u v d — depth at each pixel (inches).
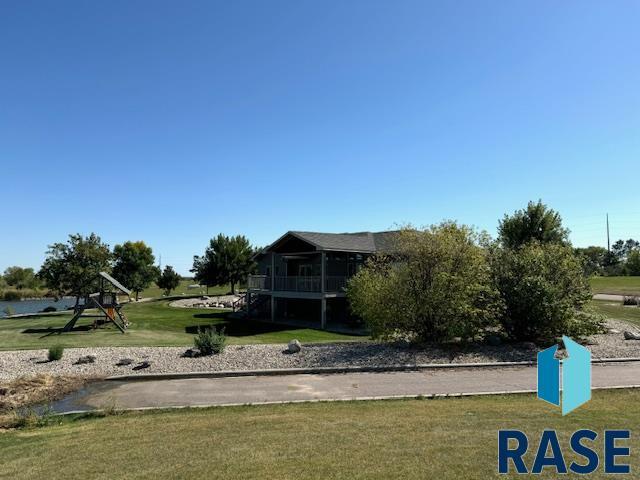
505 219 1196.5
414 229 559.2
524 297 518.9
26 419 290.7
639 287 1786.4
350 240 1114.1
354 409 298.0
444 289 523.2
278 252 1160.2
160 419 287.6
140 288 1849.2
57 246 1055.6
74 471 201.5
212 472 193.5
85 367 459.5
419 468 191.0
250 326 989.8
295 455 209.9
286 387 369.1
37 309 1704.0
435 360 452.8
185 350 538.9
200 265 1957.4
